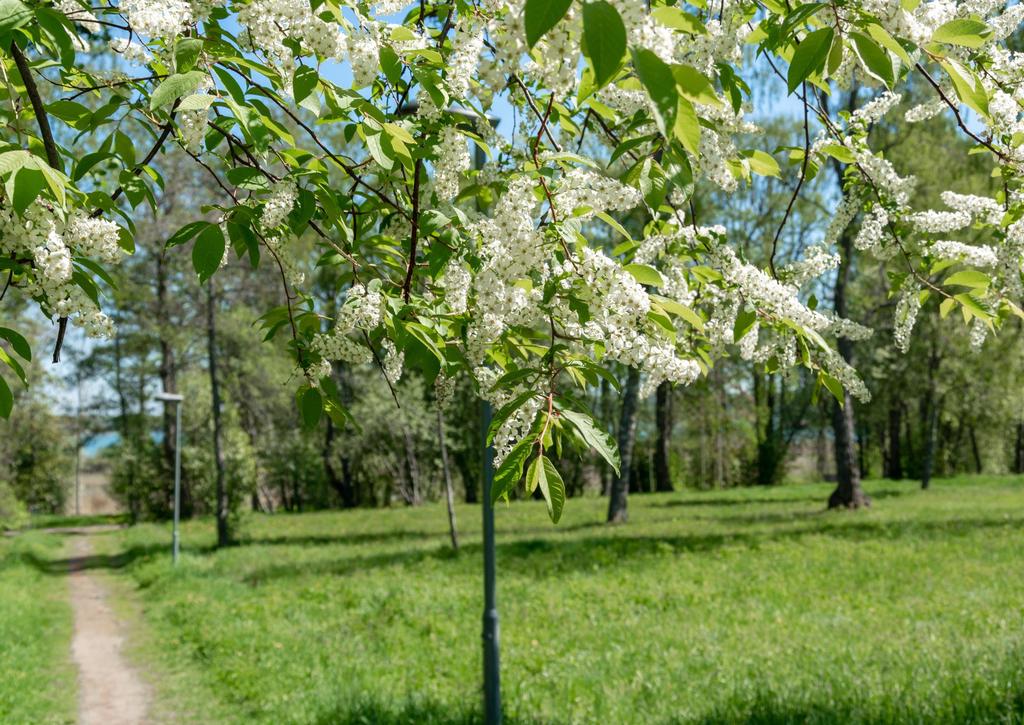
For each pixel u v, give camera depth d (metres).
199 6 1.95
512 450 1.53
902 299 2.79
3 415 1.96
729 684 6.30
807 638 7.69
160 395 17.66
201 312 21.64
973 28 1.66
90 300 1.91
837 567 12.07
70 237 1.86
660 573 12.48
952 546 13.57
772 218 24.41
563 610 9.99
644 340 2.06
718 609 9.59
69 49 1.83
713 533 17.50
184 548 22.28
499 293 1.95
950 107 2.43
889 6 1.65
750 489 37.12
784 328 2.58
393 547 19.42
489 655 5.86
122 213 2.08
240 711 7.37
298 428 36.59
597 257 1.90
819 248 2.84
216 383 22.31
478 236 2.14
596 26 1.10
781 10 2.01
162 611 12.70
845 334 2.72
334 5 1.88
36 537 28.50
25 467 42.94
